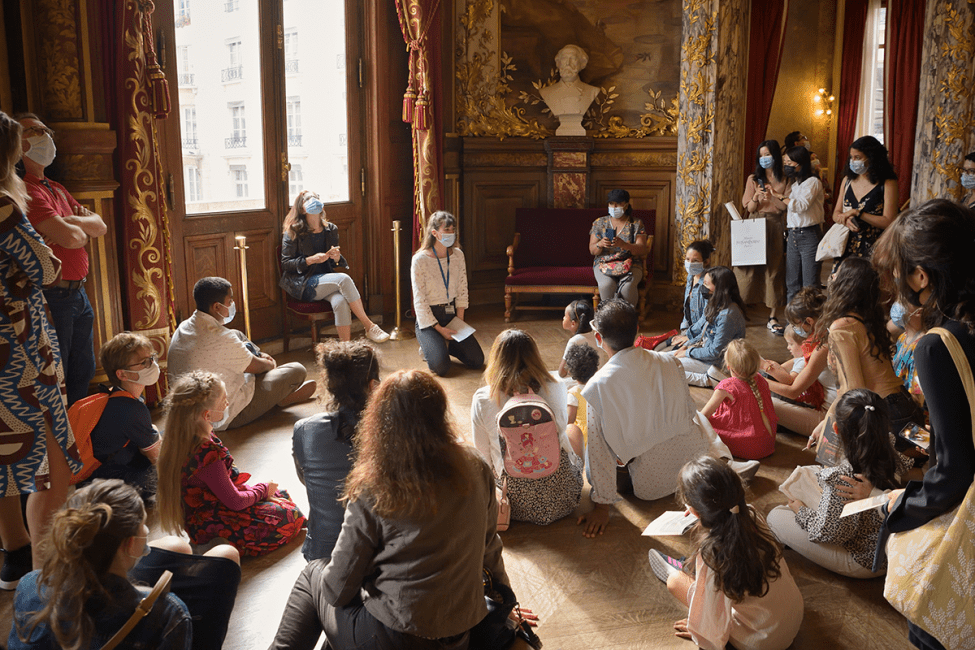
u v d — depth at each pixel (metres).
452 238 5.44
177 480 2.84
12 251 2.56
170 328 4.77
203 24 5.43
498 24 7.41
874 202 5.73
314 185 6.49
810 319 4.32
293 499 3.57
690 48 6.86
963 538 1.71
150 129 4.50
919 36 10.63
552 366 5.56
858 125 11.47
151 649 1.77
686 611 2.72
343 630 2.02
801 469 3.06
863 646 2.50
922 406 3.64
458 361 5.89
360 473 1.89
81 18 4.16
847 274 3.50
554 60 7.64
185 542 2.35
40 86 4.17
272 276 6.21
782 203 6.61
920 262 1.70
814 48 11.20
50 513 2.79
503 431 3.08
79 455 3.01
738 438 3.90
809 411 4.20
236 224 5.83
